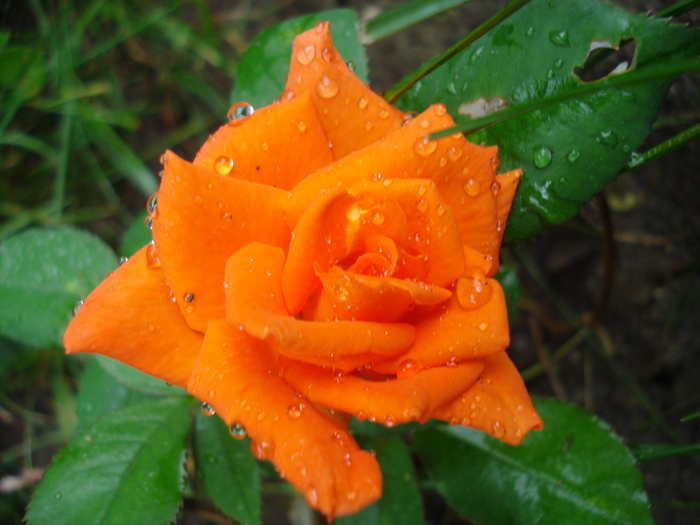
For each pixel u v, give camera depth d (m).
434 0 0.20
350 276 0.15
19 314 0.23
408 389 0.15
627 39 0.18
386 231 0.16
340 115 0.18
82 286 0.23
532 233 0.19
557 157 0.19
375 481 0.15
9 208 0.31
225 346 0.16
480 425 0.16
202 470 0.21
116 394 0.24
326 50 0.18
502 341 0.16
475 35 0.18
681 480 0.26
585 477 0.21
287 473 0.15
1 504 0.28
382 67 0.31
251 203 0.16
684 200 0.27
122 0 0.32
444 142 0.16
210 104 0.33
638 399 0.28
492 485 0.22
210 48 0.32
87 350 0.16
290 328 0.14
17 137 0.31
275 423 0.15
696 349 0.27
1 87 0.30
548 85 0.19
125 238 0.24
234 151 0.17
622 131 0.18
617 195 0.29
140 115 0.33
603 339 0.29
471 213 0.17
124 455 0.20
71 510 0.19
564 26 0.19
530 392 0.30
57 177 0.31
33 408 0.31
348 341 0.15
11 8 0.32
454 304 0.16
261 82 0.22
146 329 0.16
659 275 0.29
